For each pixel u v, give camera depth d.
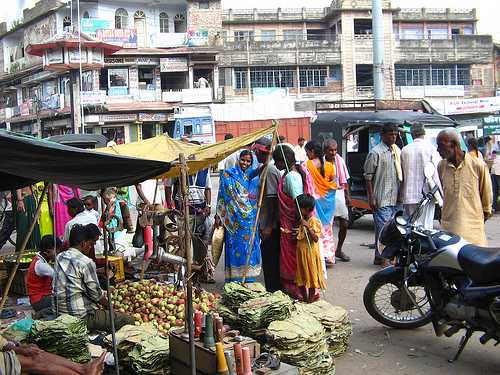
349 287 7.05
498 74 45.12
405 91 43.69
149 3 39.19
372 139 11.67
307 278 5.87
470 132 19.58
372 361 4.77
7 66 43.09
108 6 38.22
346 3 43.06
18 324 4.70
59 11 37.31
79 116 27.41
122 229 8.06
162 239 7.21
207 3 39.03
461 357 4.82
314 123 12.41
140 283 6.05
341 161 8.34
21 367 3.55
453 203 5.97
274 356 3.95
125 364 4.37
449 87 44.28
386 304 5.86
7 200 9.33
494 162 12.56
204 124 29.75
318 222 5.96
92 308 5.20
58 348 4.16
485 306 4.41
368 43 43.31
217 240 7.21
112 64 36.41
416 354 4.91
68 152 3.20
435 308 4.85
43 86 39.91
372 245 9.60
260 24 46.03
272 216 6.50
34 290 5.91
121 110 35.12
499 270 4.31
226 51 40.75
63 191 8.66
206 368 3.83
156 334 4.59
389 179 7.66
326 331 4.77
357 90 42.97
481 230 5.94
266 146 6.52
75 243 5.26
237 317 4.73
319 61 42.41
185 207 3.71
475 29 48.97
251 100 41.22
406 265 5.09
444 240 4.84
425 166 7.25
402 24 48.03
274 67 41.84
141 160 3.46
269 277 6.57
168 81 38.94
